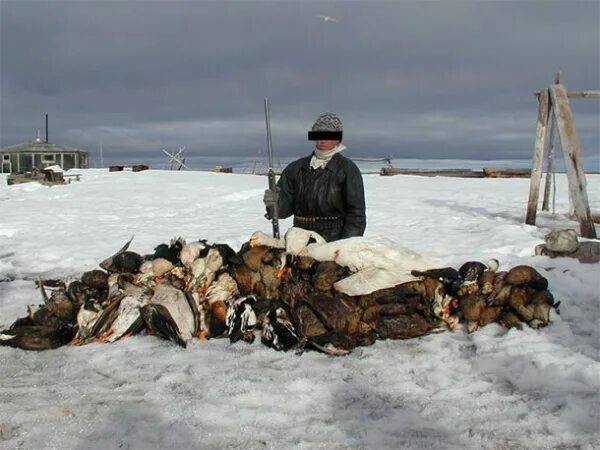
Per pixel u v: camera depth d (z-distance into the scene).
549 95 11.62
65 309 5.73
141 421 4.01
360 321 5.40
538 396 4.32
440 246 10.01
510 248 9.54
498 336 5.50
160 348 5.32
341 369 4.84
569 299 6.48
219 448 3.69
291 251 5.77
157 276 5.88
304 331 5.25
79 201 19.48
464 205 16.44
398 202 17.33
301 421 4.00
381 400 4.31
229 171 36.44
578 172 10.62
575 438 3.75
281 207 6.21
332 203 6.00
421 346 5.32
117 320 5.58
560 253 8.22
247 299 5.60
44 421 4.01
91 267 9.48
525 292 5.71
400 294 5.52
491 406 4.19
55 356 5.20
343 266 5.71
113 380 4.68
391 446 3.71
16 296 7.43
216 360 5.03
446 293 5.83
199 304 5.66
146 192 21.58
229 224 13.60
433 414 4.09
